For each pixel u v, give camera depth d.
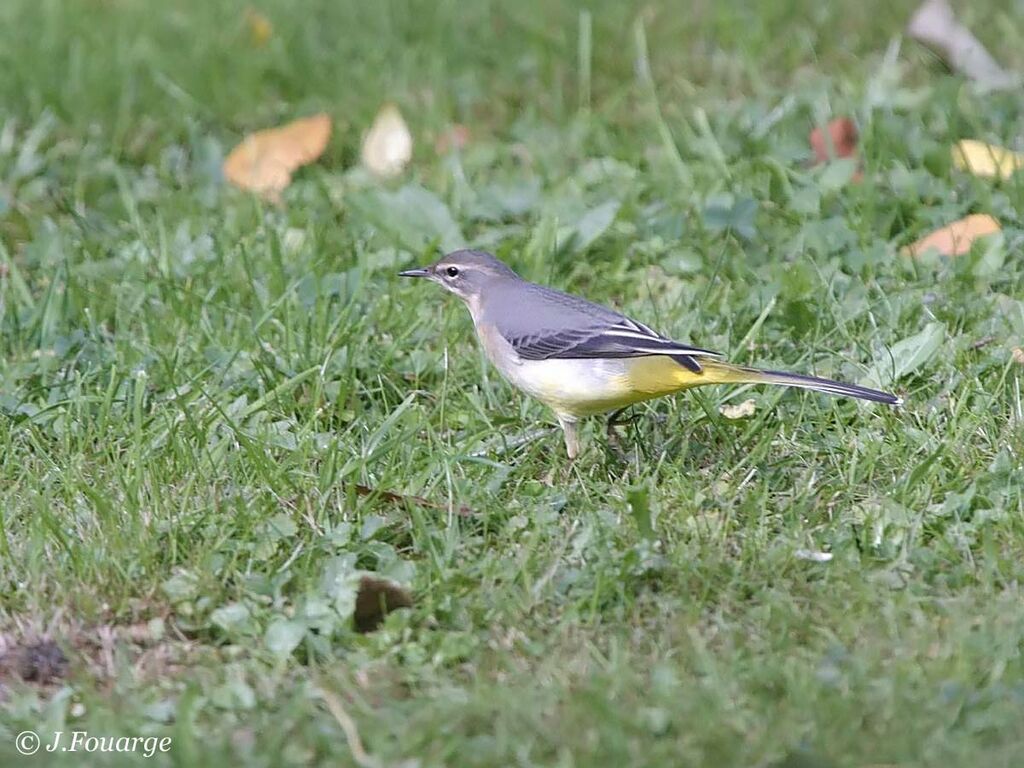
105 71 17.27
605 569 9.42
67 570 9.67
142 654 9.08
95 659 9.08
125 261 13.97
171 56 17.66
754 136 15.48
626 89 16.52
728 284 13.24
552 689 8.44
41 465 10.88
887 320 12.47
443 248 14.08
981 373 11.66
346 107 16.70
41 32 18.17
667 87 16.88
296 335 12.38
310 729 8.15
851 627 8.93
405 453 10.95
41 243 14.25
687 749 7.92
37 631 9.23
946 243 13.54
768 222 14.17
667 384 10.66
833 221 13.78
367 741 8.11
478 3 18.64
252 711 8.43
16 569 9.73
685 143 15.62
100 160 15.88
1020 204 13.93
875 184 14.32
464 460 10.71
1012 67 16.66
